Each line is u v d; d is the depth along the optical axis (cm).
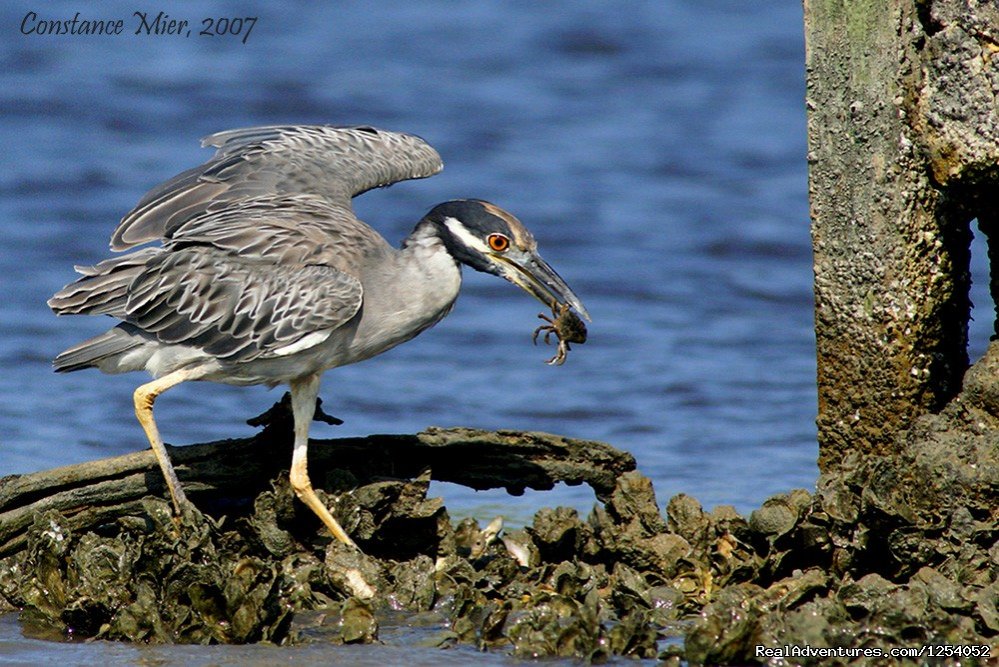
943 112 1173
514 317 2123
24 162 2514
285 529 1251
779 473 1563
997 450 1139
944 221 1213
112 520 1242
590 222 2422
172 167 2528
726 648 1031
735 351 1981
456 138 2773
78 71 2958
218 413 1738
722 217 2453
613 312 2123
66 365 1266
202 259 1254
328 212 1321
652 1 3506
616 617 1147
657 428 1725
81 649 1097
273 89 2922
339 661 1066
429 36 3294
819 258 1251
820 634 1030
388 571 1216
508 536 1269
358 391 1841
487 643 1109
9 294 2039
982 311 1984
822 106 1233
